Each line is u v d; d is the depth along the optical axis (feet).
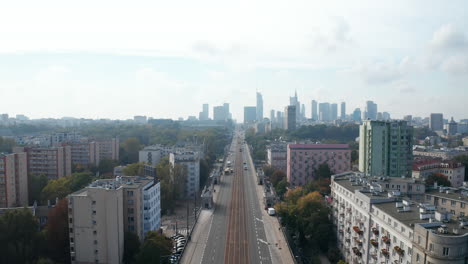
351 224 470.80
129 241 449.89
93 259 427.74
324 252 531.50
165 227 629.51
